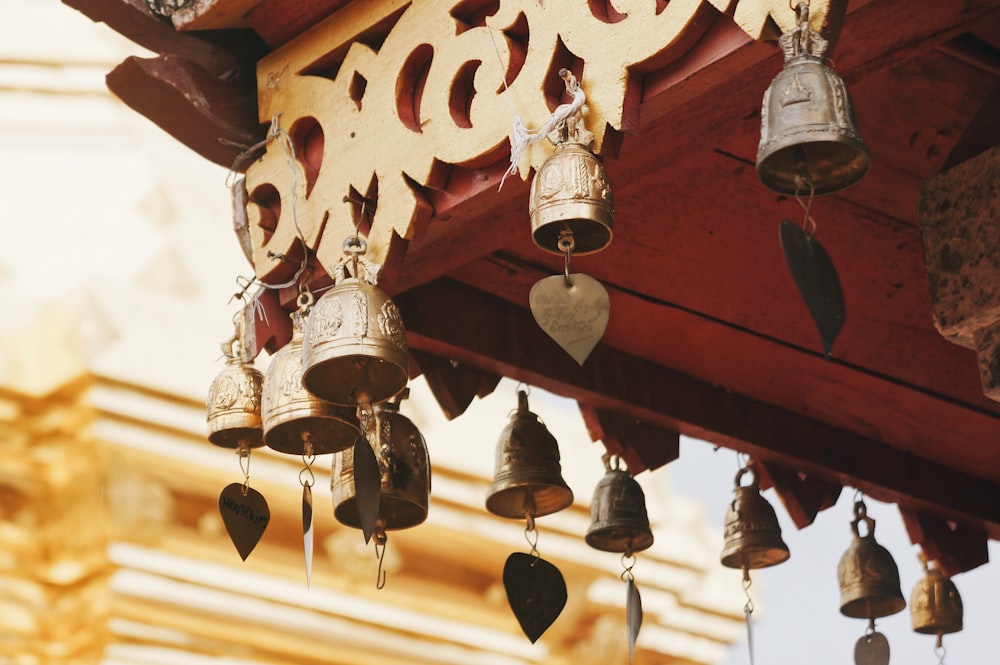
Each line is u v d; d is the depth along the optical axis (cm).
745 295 457
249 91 432
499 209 392
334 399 372
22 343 738
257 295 421
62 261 759
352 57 404
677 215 434
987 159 382
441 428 801
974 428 505
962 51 403
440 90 376
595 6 347
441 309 436
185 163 823
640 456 478
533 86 354
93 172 785
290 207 413
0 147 786
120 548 748
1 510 745
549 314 330
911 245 456
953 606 516
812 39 302
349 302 362
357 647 809
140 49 823
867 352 479
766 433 491
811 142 297
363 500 362
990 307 376
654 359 475
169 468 744
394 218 381
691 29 326
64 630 776
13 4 812
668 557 869
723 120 360
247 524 404
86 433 729
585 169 331
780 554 482
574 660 852
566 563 837
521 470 432
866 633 504
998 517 530
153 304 754
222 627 782
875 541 503
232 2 414
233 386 407
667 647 873
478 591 827
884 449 514
